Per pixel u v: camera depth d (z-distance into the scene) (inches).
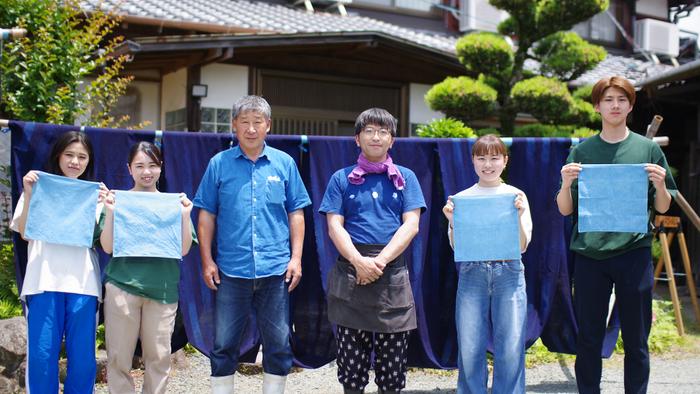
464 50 321.1
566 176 149.6
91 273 143.5
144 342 146.8
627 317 149.1
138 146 150.3
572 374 204.7
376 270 144.3
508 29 336.5
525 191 181.6
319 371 205.5
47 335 138.3
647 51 530.9
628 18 548.1
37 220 138.5
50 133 167.2
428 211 178.2
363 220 149.4
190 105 327.0
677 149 419.5
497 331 149.3
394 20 463.8
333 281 152.4
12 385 167.9
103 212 147.1
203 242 152.2
